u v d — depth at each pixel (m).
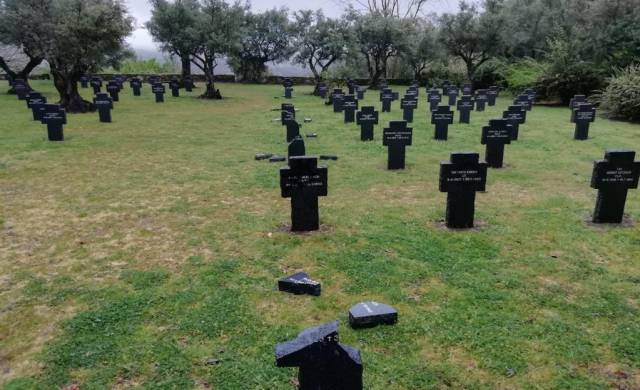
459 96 29.31
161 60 49.31
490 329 4.38
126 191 8.90
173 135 15.23
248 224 7.12
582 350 4.08
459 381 3.71
